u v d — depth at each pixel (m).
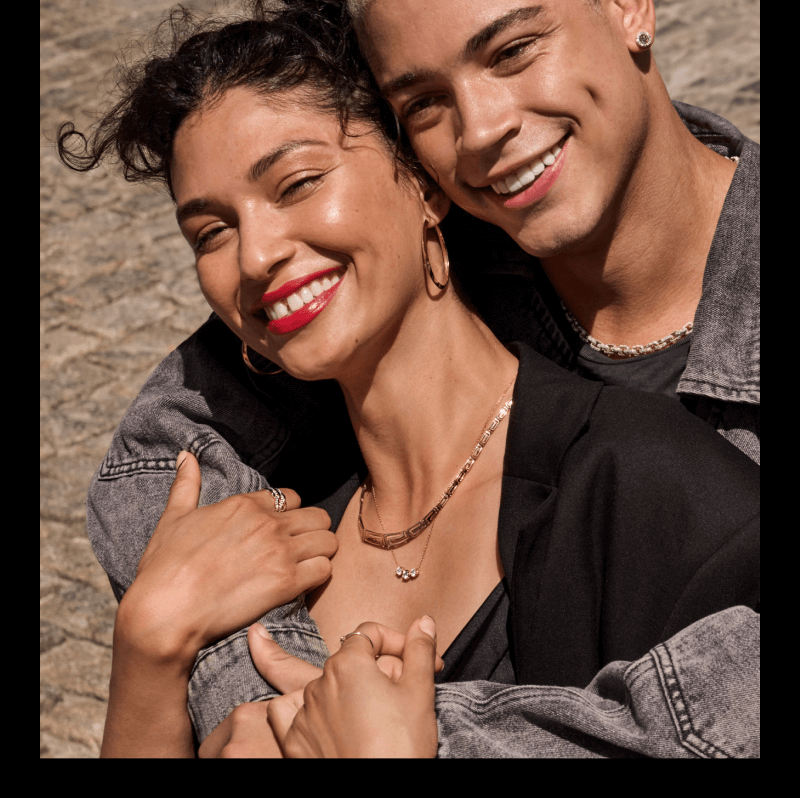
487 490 1.73
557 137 1.72
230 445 2.05
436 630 1.69
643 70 1.91
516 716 1.35
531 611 1.55
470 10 1.59
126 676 1.61
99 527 1.97
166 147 1.67
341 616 1.80
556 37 1.66
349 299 1.65
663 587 1.46
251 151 1.57
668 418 1.59
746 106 5.40
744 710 1.25
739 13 6.35
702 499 1.47
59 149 1.96
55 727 3.08
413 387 1.76
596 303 2.13
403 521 1.83
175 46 1.84
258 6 1.73
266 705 1.50
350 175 1.61
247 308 1.70
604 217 1.87
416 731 1.30
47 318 5.00
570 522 1.54
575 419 1.61
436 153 1.73
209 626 1.62
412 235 1.70
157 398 2.06
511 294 2.19
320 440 2.10
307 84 1.60
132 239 5.59
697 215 2.02
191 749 1.67
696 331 1.92
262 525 1.75
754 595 1.43
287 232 1.60
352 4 1.63
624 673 1.33
